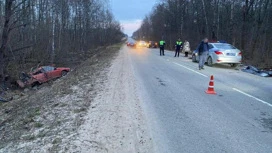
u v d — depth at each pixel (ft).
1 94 50.85
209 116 22.39
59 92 32.81
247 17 100.12
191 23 185.68
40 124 21.04
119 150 16.01
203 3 144.56
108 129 19.22
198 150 16.08
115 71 48.83
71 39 137.18
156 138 17.74
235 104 26.40
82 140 17.42
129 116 22.11
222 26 130.82
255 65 61.57
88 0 158.92
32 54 86.53
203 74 46.42
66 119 21.72
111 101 26.78
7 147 17.75
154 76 43.14
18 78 63.36
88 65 66.28
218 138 17.81
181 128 19.54
